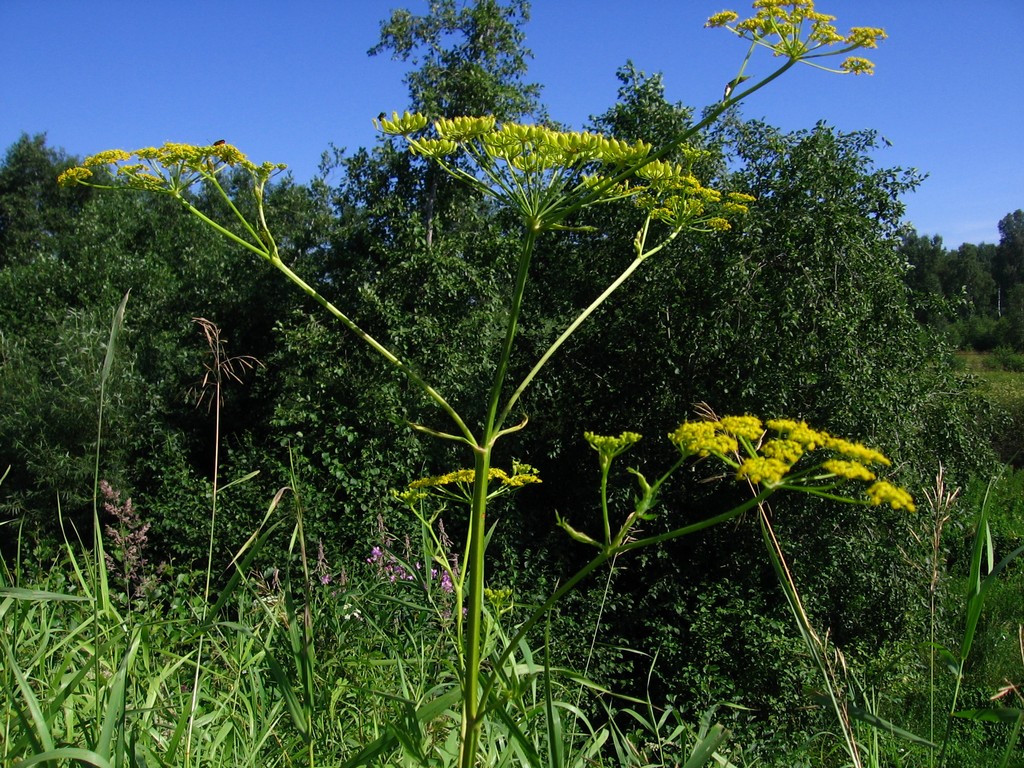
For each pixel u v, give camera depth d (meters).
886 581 9.46
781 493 9.69
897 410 9.79
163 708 2.45
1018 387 24.28
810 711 8.09
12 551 12.55
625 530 1.74
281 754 2.68
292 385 12.92
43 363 13.77
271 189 21.34
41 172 30.64
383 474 11.40
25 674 2.41
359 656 3.33
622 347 11.27
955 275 67.75
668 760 3.39
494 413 2.13
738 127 11.37
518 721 2.56
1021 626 2.39
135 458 13.33
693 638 9.33
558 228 2.30
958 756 5.91
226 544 10.72
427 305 13.20
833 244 9.95
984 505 2.11
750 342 10.00
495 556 10.41
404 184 14.67
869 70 2.39
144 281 18.17
